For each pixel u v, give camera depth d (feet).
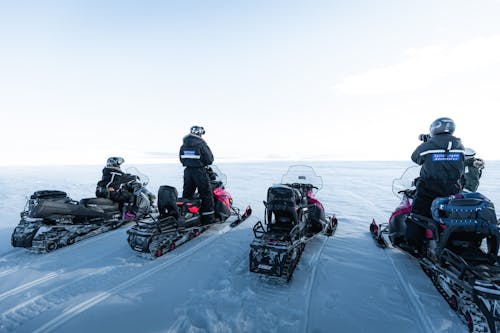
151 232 13.11
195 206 16.42
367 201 29.40
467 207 8.75
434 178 10.72
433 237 10.00
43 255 13.35
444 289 9.14
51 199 15.35
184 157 16.55
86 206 16.89
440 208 9.26
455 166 10.49
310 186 16.31
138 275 11.16
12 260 12.73
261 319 8.27
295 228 11.67
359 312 8.68
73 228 15.49
